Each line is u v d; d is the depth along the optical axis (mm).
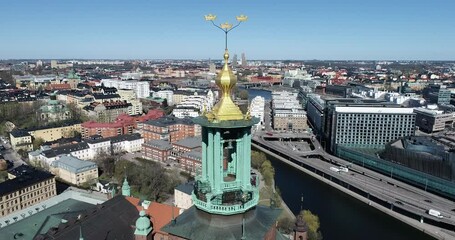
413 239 165500
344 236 164250
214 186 41969
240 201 41844
